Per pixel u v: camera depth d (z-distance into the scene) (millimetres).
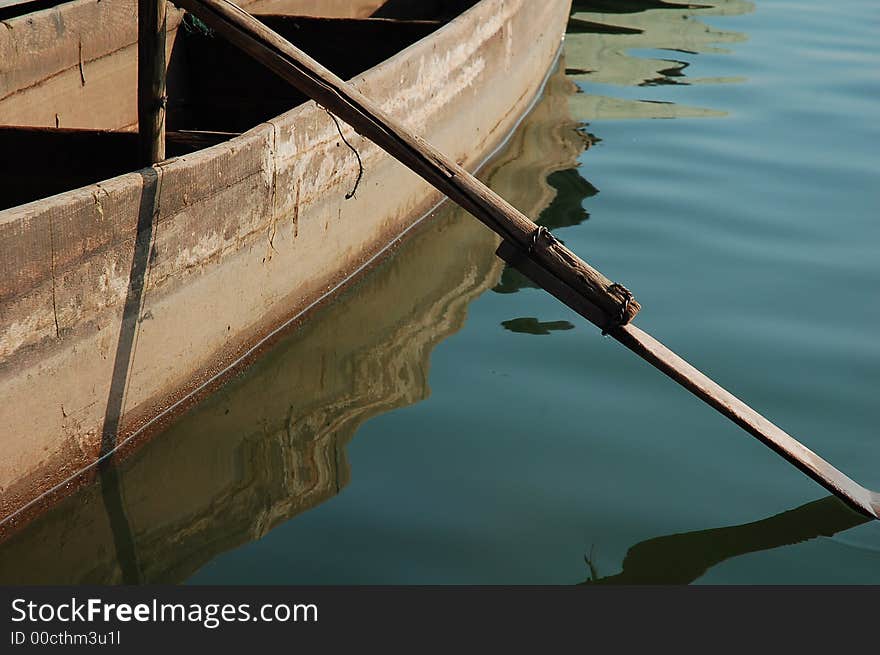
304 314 5539
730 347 5359
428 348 5359
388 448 4531
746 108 9250
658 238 6598
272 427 4719
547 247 4121
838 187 7473
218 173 4570
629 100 9492
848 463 4512
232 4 4148
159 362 4504
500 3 7676
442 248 6590
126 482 4328
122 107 6477
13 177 5016
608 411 4844
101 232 4035
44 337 3887
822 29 12031
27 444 3914
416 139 4160
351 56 7242
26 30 5527
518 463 4449
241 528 4070
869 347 5387
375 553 3918
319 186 5391
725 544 4062
